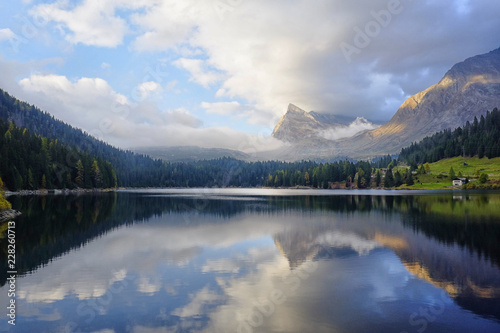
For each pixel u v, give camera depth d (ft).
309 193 591.37
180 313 66.80
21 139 524.11
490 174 647.97
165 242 137.59
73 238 144.97
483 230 162.61
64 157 572.10
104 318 64.54
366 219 209.46
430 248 123.85
